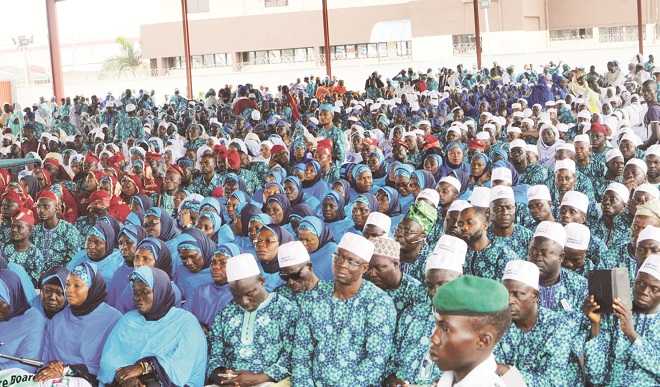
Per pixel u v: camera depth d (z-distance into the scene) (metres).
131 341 6.19
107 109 25.42
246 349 5.98
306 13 48.91
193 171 13.07
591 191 10.51
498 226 7.45
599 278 4.92
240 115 22.23
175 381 6.08
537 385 4.91
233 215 9.73
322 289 5.80
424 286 5.98
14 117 26.33
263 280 6.06
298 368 5.73
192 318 6.27
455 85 28.56
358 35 48.47
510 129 14.37
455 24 46.69
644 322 5.17
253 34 49.69
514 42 46.53
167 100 30.38
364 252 5.55
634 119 18.30
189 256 7.41
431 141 13.69
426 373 5.39
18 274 6.92
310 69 48.75
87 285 6.51
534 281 5.02
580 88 23.23
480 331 2.84
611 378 5.08
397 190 10.55
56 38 35.06
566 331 5.03
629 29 46.69
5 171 12.63
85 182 11.65
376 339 5.52
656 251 6.37
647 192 8.20
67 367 6.34
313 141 14.48
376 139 15.27
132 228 7.88
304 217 8.11
